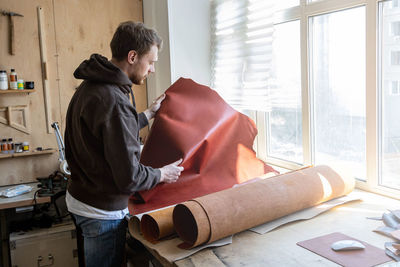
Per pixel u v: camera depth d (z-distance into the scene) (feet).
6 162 9.79
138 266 7.30
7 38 9.53
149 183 5.63
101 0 10.43
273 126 9.33
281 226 5.57
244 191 5.49
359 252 4.55
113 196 5.85
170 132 7.06
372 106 6.48
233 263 4.54
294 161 8.75
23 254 9.05
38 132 10.05
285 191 5.65
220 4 9.76
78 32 10.26
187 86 7.76
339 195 6.36
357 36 6.78
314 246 4.80
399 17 5.90
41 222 9.48
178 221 5.24
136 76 5.96
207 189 6.98
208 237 4.92
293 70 8.43
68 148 6.13
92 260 6.09
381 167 6.64
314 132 8.03
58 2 9.96
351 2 6.66
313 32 7.73
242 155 7.71
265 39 8.36
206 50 10.29
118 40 5.70
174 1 9.66
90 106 5.31
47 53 9.97
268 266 4.40
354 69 6.92
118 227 6.08
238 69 9.30
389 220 5.31
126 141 5.22
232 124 7.66
